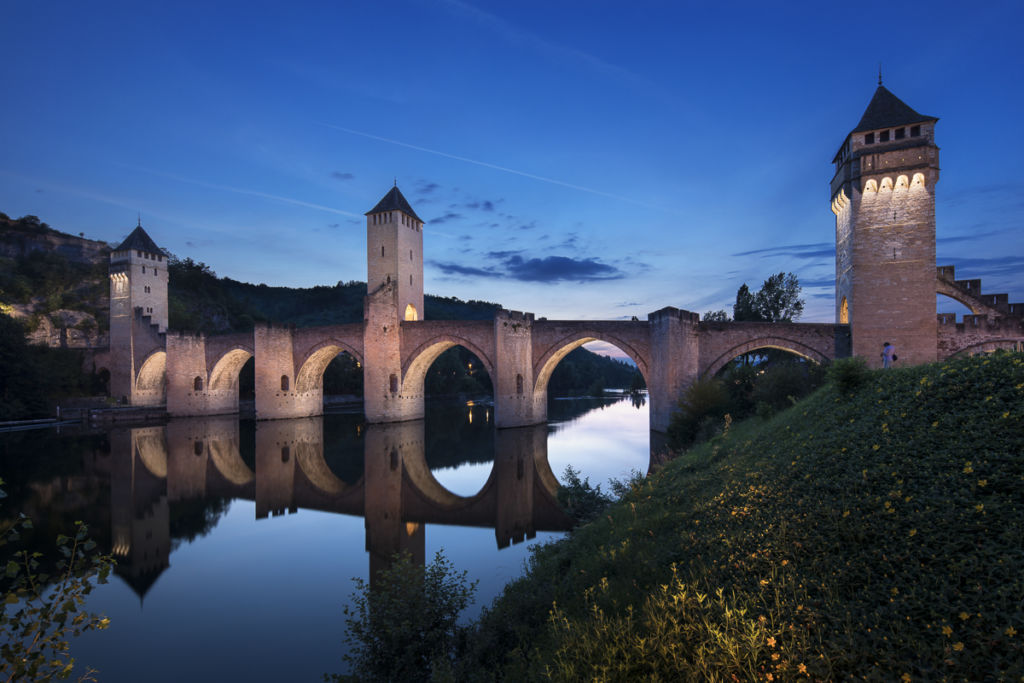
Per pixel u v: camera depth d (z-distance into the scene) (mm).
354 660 10117
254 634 12992
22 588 5312
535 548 15445
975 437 7750
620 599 7680
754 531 7930
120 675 11203
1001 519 5945
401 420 54344
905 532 6375
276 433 48750
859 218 32969
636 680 5574
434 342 52406
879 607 5301
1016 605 4840
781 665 4941
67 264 91188
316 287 182625
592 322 47000
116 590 15773
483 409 73375
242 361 69625
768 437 14328
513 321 47312
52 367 67250
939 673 4441
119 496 27031
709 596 6598
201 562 17984
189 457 37125
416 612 10219
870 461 8555
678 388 39031
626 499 14750
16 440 45281
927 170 31203
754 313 54406
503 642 8977
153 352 66625
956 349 31562
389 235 56250
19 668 5047
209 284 118688
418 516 22984
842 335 36562
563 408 76062
